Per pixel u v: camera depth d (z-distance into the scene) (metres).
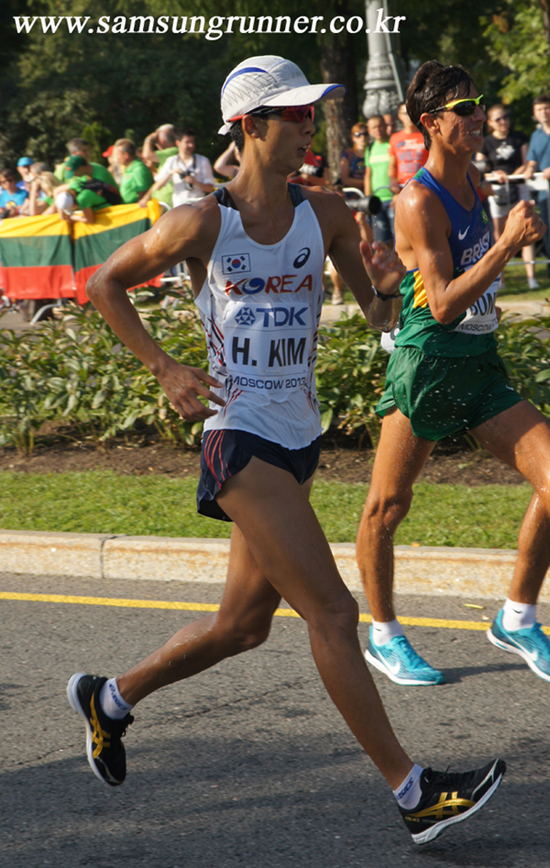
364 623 5.80
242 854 3.50
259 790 3.96
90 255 15.45
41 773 4.17
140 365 9.41
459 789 3.29
